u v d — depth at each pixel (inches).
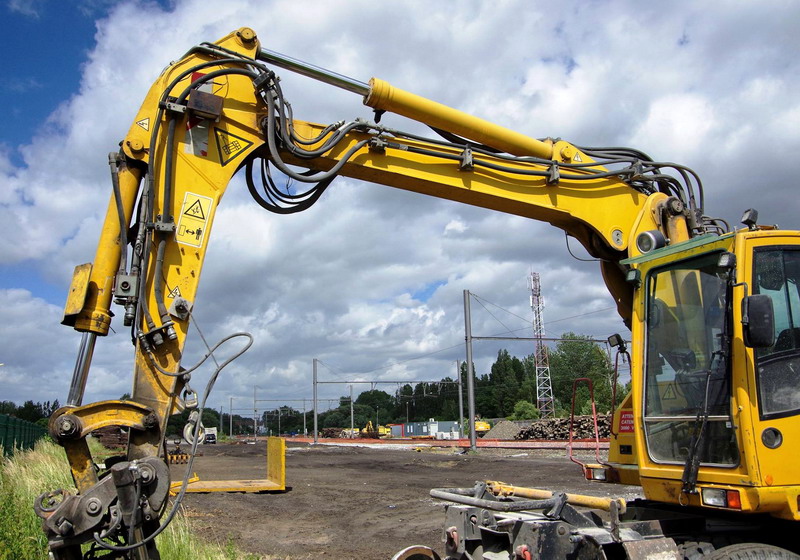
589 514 207.6
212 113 204.7
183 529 308.2
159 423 180.1
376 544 343.0
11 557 234.5
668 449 199.8
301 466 886.4
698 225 272.2
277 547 336.8
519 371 3720.5
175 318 191.8
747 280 185.5
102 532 168.6
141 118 200.8
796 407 181.2
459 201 255.6
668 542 182.9
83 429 172.6
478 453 1107.3
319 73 225.1
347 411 4458.7
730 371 182.5
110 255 190.4
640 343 215.3
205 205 203.0
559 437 1274.6
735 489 174.4
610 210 267.7
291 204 229.9
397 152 237.5
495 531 195.3
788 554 179.0
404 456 1099.3
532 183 258.2
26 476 423.5
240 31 217.2
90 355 184.5
